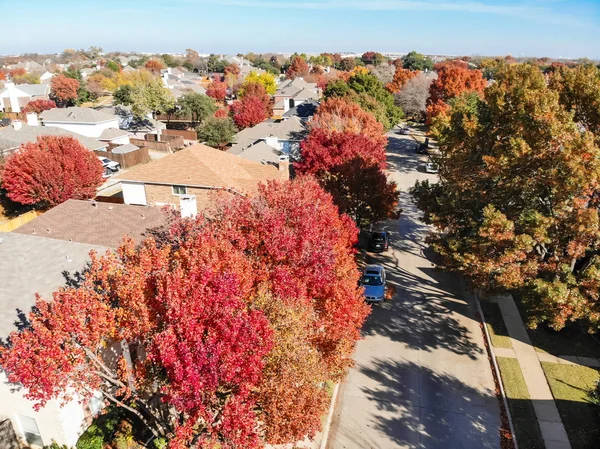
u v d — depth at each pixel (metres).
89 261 17.98
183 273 12.83
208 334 11.17
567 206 18.08
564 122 18.19
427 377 19.59
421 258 31.70
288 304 13.48
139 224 22.42
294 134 51.47
